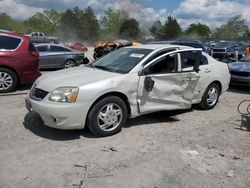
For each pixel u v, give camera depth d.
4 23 90.00
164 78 5.29
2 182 3.40
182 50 5.61
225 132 5.24
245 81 8.97
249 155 4.32
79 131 4.99
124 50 5.91
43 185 3.38
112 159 4.04
